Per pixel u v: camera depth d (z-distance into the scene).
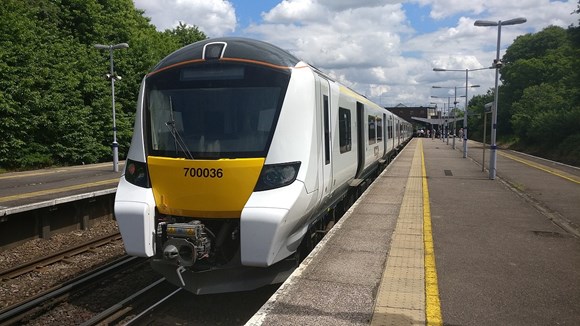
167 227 5.73
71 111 24.89
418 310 4.68
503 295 5.14
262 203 5.48
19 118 21.69
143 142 6.17
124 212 5.81
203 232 5.74
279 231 5.45
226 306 6.45
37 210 10.91
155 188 5.94
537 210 10.22
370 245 7.07
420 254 6.64
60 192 13.38
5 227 10.26
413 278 5.60
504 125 54.91
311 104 6.22
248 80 6.06
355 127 10.63
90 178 17.69
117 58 29.62
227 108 6.00
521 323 4.45
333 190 8.02
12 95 21.45
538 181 15.98
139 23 39.59
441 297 5.04
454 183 14.76
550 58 51.72
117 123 27.75
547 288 5.38
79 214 12.36
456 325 4.38
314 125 6.26
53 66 23.98
